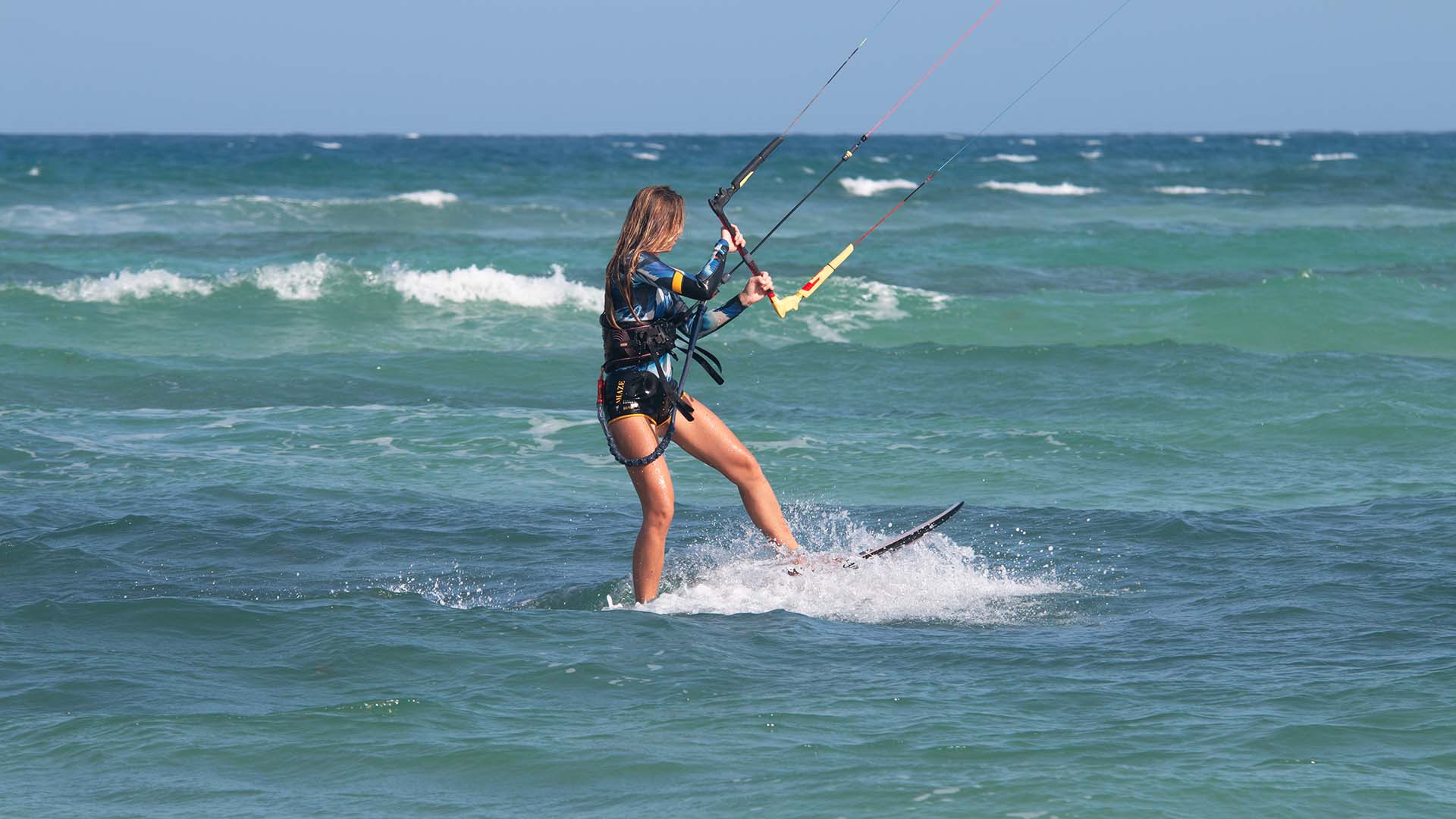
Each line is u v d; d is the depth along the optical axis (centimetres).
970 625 2277
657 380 2292
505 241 11775
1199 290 9012
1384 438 4312
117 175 18538
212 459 3931
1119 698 1841
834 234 12638
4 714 1814
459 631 2172
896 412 4853
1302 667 1992
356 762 1620
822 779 1542
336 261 8238
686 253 10550
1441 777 1538
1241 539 2911
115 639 2167
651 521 2361
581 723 1745
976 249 11231
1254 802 1467
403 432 4419
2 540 2864
